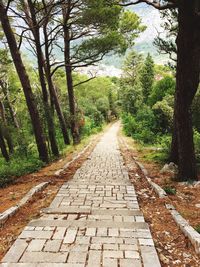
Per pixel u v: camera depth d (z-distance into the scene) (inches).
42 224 196.7
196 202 252.5
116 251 158.6
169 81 895.7
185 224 191.6
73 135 865.5
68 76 862.5
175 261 152.8
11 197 273.7
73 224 196.7
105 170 423.2
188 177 321.1
